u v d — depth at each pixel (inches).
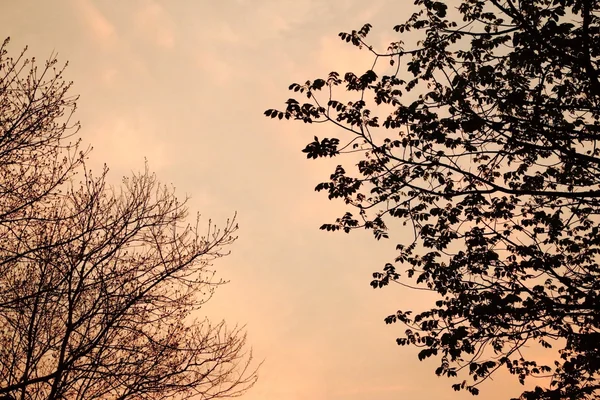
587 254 457.4
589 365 335.9
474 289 418.6
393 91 413.1
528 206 463.2
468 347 392.8
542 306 359.3
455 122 367.9
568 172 417.4
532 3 374.6
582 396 363.6
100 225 459.5
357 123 401.7
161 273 482.6
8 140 376.5
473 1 431.2
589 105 381.1
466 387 408.8
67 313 438.3
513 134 374.9
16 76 389.7
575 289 383.6
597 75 324.8
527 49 338.3
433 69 410.0
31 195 398.0
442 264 459.8
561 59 343.3
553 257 430.9
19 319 412.2
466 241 442.3
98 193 456.8
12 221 380.2
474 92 377.7
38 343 422.3
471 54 412.2
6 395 384.8
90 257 446.6
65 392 410.6
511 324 378.6
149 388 434.0
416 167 421.1
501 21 416.8
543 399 343.0
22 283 410.9
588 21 335.0
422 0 414.6
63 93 406.6
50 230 421.7
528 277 419.2
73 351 420.2
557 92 369.4
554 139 356.2
